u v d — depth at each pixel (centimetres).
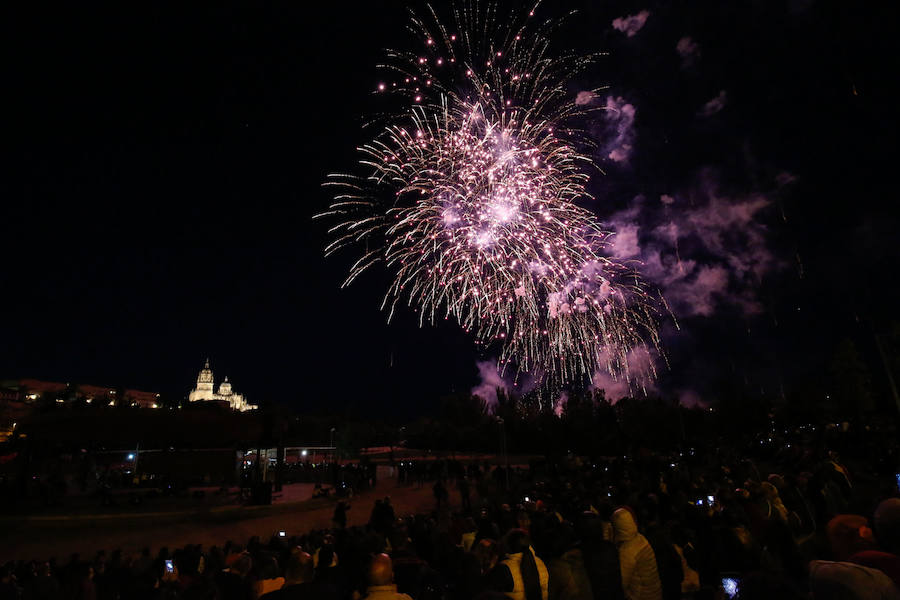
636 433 5291
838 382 5412
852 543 338
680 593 629
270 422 2712
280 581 634
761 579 240
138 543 1927
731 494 870
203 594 560
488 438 6812
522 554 536
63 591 909
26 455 2506
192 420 2562
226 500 2856
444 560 811
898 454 1748
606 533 797
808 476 1162
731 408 5259
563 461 2922
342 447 7000
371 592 410
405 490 3344
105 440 2480
